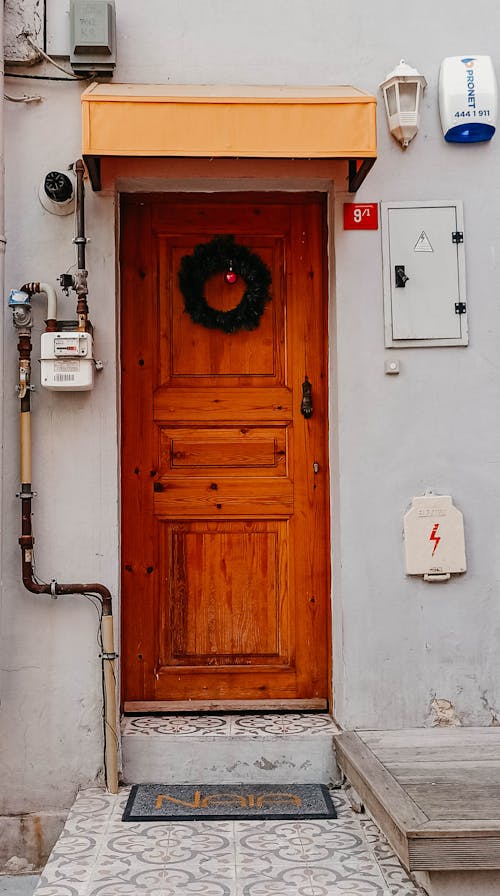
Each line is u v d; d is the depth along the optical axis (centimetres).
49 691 408
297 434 450
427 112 425
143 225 449
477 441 422
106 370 415
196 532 449
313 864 332
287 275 452
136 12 420
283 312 452
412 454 420
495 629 419
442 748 384
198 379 449
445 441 421
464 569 416
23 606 409
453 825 297
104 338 415
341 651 418
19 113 417
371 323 421
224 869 327
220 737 411
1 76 408
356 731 412
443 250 422
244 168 420
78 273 403
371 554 418
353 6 425
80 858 336
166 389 448
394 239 421
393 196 423
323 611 449
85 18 405
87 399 414
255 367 451
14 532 411
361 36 424
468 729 412
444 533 416
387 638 416
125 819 370
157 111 364
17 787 406
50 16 417
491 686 418
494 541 421
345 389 420
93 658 409
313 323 450
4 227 412
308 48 423
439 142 425
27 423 406
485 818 304
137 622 445
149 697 444
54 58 417
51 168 417
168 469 448
